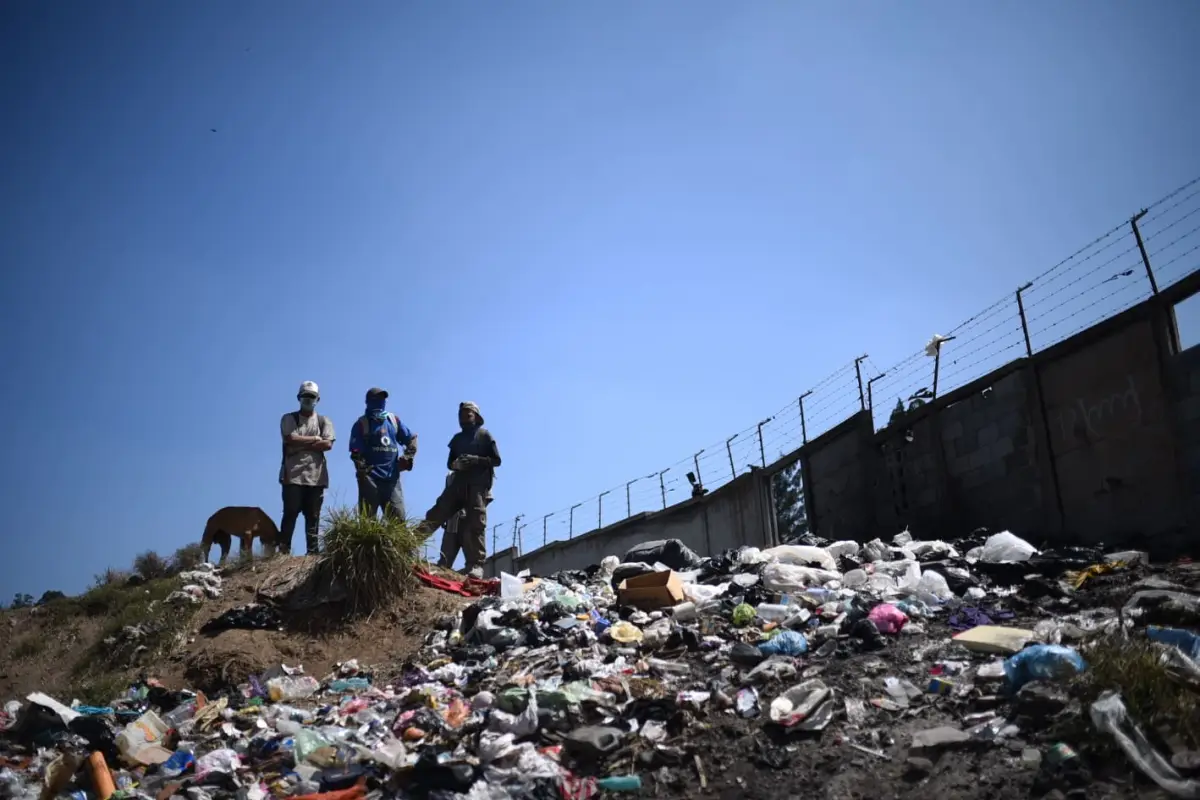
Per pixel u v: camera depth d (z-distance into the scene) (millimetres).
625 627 8031
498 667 7859
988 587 8266
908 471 13875
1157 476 9633
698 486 20969
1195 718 4773
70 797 6430
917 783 4996
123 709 8016
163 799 6254
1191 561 8484
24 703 8453
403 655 8914
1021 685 5621
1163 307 9664
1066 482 10867
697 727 5957
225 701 7969
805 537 12086
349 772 6164
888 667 6410
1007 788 4730
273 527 11758
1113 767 4660
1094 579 7887
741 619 7926
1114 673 5191
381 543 9922
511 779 5695
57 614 10391
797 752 5527
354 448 11438
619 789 5465
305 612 9562
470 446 12203
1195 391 9250
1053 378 11141
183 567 11805
